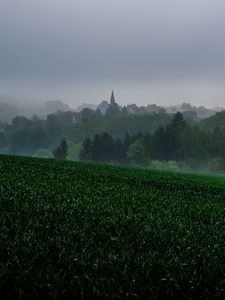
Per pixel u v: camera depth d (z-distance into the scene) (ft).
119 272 18.58
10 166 84.99
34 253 19.94
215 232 34.78
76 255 20.33
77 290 15.90
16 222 26.84
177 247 25.73
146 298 16.10
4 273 16.44
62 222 29.07
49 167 100.12
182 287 17.60
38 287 15.70
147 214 39.29
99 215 34.04
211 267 21.49
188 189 88.38
